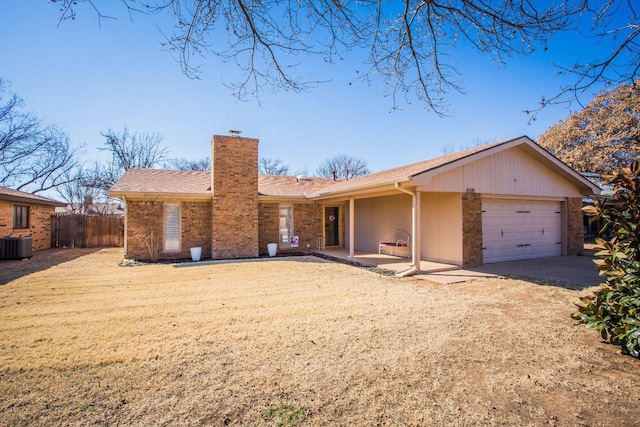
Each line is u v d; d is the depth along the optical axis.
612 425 2.72
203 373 3.61
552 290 7.55
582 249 13.55
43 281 8.82
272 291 7.64
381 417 2.81
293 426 2.70
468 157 10.02
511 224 12.04
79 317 5.63
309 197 15.36
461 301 6.62
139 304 6.49
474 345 4.37
